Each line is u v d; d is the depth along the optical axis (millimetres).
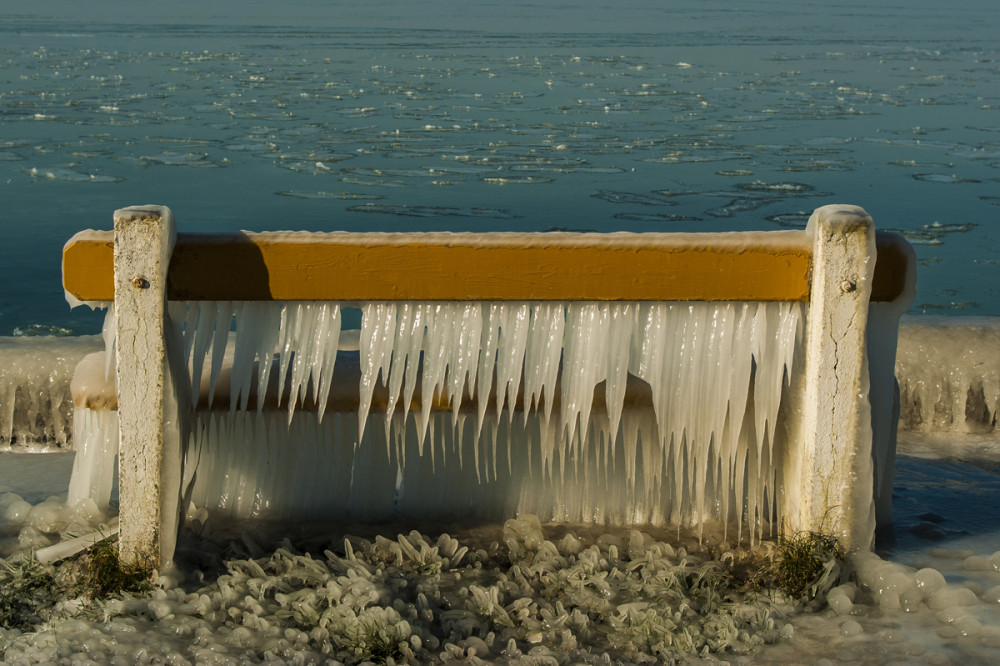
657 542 2885
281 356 2676
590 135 18000
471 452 2996
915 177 14211
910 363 4117
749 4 79750
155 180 13086
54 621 2371
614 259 2525
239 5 65875
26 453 3803
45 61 28469
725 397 2662
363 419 2707
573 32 46094
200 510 3012
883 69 31500
